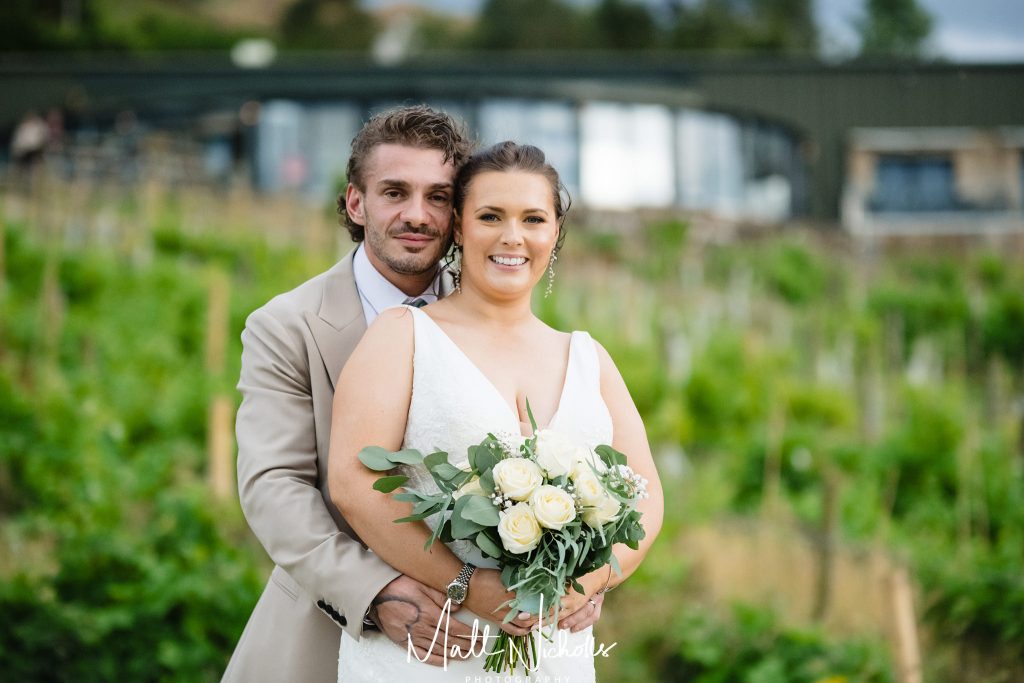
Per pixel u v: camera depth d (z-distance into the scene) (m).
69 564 4.46
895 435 7.80
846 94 20.48
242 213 12.96
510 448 2.13
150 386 7.00
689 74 19.80
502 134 2.63
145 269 9.36
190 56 42.06
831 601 5.48
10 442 5.59
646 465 2.47
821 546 5.61
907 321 12.73
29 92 17.92
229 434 5.89
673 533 6.01
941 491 7.16
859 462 7.57
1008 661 5.10
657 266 14.20
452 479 2.11
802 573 5.66
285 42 47.41
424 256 2.51
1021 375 11.83
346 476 2.22
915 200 20.48
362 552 2.27
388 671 2.25
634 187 18.84
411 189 2.48
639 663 5.04
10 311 7.55
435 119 2.54
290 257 11.23
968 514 6.95
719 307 12.55
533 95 18.23
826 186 20.44
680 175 19.22
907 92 20.61
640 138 19.00
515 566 2.10
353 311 2.58
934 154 20.59
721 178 19.70
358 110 17.98
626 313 10.27
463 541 2.22
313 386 2.48
